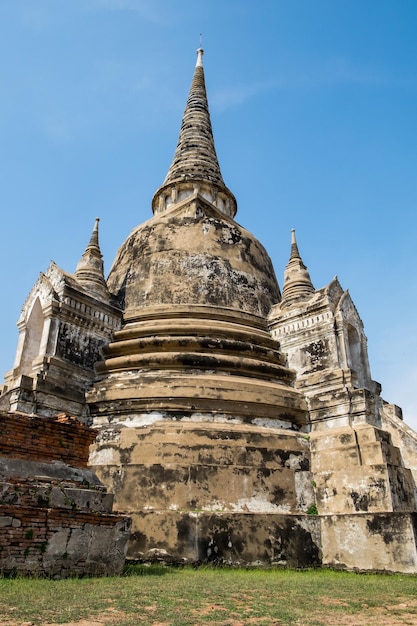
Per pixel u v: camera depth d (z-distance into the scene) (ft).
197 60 117.39
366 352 69.15
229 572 42.86
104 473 51.01
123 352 64.18
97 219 80.43
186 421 55.06
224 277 73.36
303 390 63.21
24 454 35.50
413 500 53.11
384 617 25.93
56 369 58.34
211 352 63.10
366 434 53.42
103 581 31.65
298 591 32.86
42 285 64.49
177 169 95.50
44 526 31.99
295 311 69.62
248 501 50.16
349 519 49.57
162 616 23.48
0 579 28.76
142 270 74.28
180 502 48.29
